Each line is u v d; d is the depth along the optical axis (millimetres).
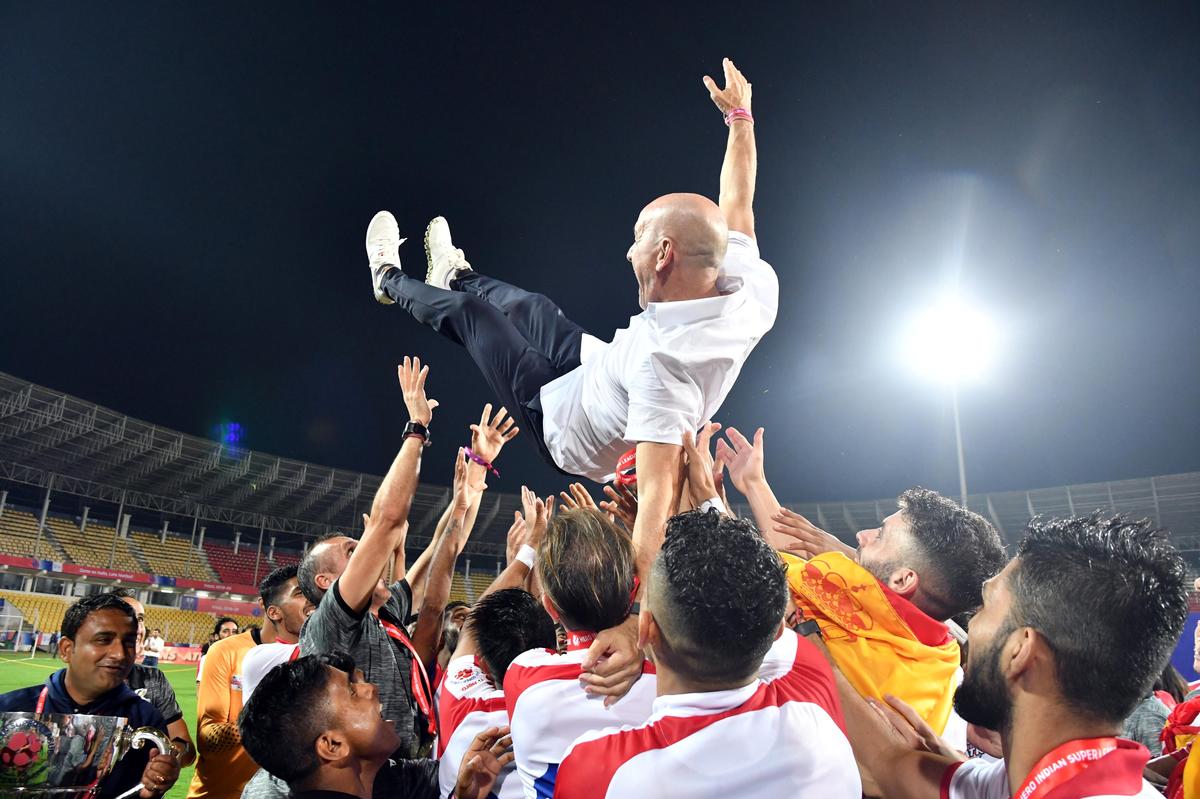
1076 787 1449
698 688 1681
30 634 31578
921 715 2123
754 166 3877
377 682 2955
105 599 3525
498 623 2830
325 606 2850
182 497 47781
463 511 3861
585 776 1678
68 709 3371
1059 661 1525
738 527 1714
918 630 2162
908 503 2406
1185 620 1533
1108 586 1497
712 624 1607
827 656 2160
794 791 1582
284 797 2783
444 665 4406
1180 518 39062
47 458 42156
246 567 48438
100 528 44312
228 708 4691
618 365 3145
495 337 4223
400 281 4891
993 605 1672
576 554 2045
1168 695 3854
